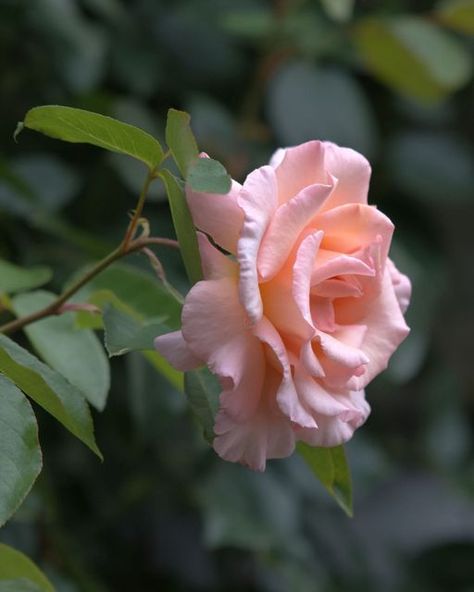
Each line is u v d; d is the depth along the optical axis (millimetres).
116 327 750
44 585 781
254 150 1211
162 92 1275
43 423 1178
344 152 729
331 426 713
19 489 688
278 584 1339
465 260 1684
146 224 750
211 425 730
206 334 696
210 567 1330
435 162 1350
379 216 715
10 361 706
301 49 1233
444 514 1688
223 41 1282
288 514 1187
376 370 725
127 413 1189
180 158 717
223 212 708
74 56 1144
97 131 733
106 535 1282
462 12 1192
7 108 1160
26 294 847
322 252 716
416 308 1227
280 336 702
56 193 1133
